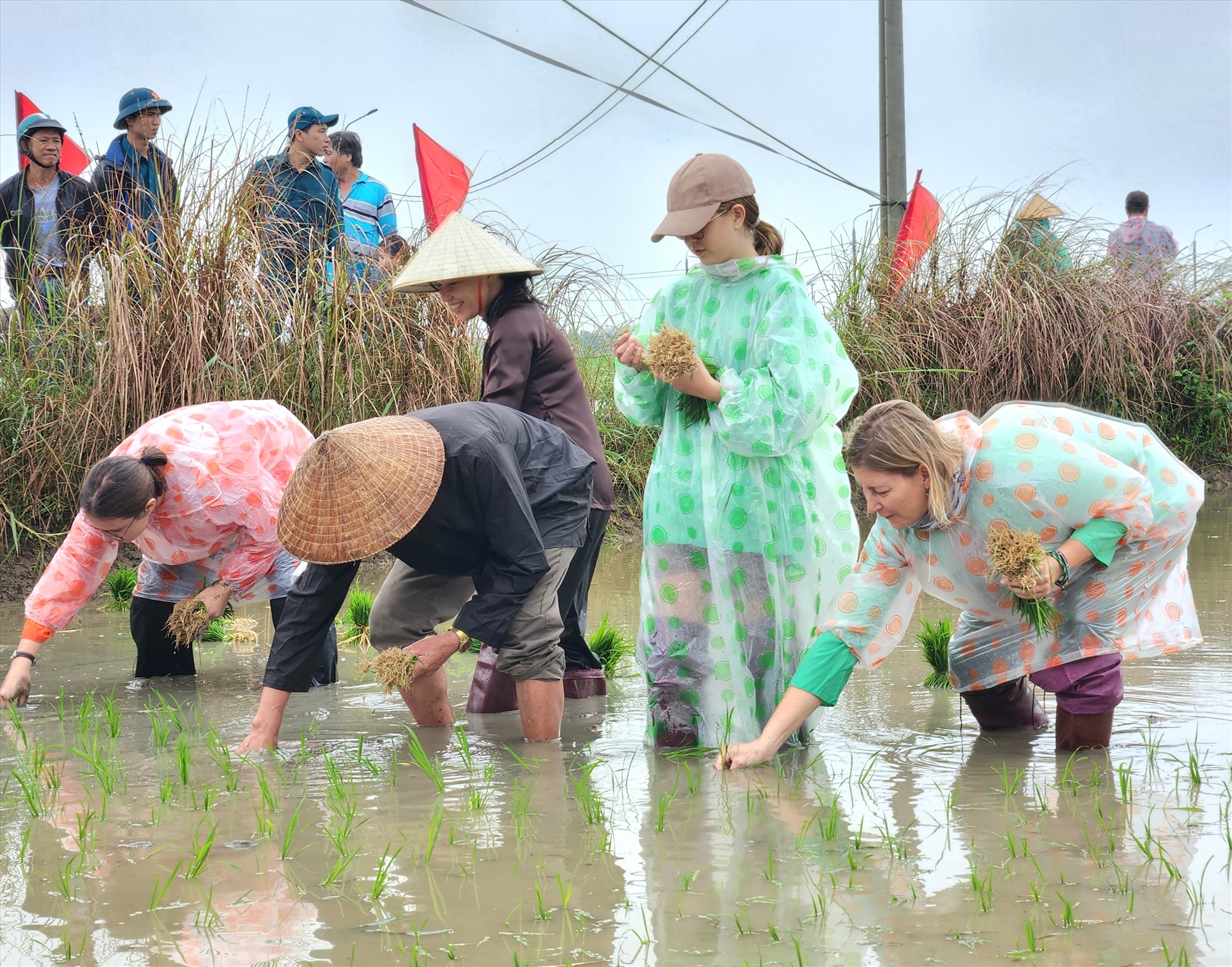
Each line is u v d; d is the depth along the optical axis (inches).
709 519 154.4
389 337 327.9
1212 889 102.5
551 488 156.6
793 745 156.2
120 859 114.7
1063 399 447.5
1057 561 138.6
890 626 148.9
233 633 239.1
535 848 117.1
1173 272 489.1
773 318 153.9
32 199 304.0
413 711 171.3
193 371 294.0
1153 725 159.0
